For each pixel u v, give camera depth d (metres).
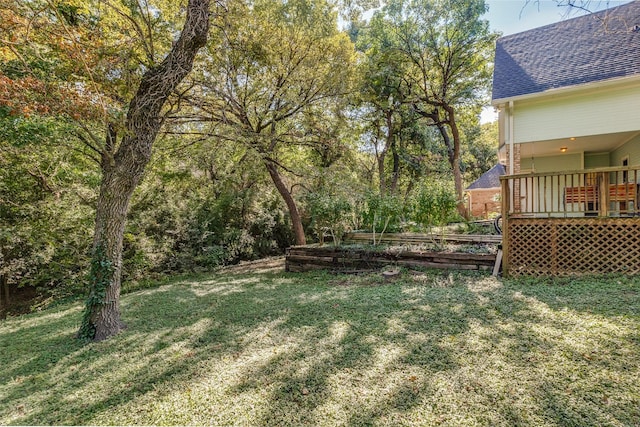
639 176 7.84
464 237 7.38
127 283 8.38
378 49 14.27
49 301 8.13
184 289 7.18
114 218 4.39
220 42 7.32
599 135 7.55
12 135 5.66
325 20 8.89
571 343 3.01
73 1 5.21
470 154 25.88
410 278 6.14
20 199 8.23
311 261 8.30
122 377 3.12
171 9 6.50
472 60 13.55
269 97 9.24
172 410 2.52
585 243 5.30
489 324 3.58
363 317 4.19
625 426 2.01
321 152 11.93
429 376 2.69
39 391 2.97
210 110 8.19
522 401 2.30
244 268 10.16
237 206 11.96
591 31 8.46
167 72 4.35
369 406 2.39
